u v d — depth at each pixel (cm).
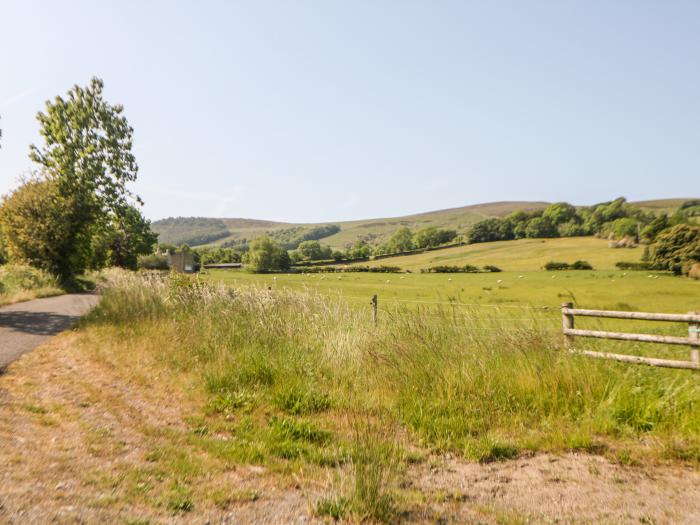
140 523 326
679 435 582
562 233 14600
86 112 3522
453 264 11656
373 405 698
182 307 1230
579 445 570
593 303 4891
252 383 773
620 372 721
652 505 424
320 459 499
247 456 493
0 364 785
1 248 3603
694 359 739
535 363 742
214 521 346
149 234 5450
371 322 1001
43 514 319
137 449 482
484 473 498
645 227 11006
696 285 6316
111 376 770
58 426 519
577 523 387
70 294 2538
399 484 453
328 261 13775
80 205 3064
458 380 720
